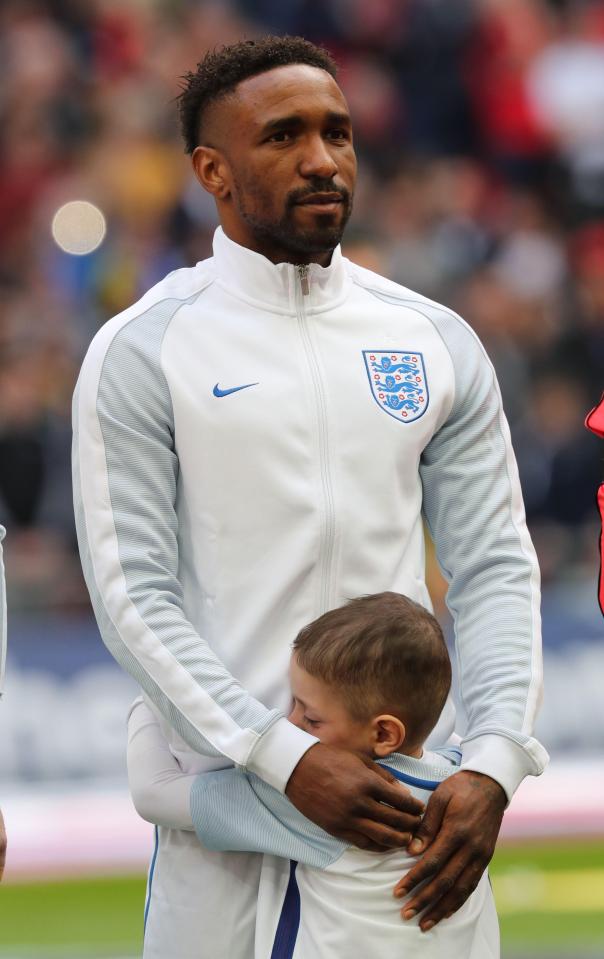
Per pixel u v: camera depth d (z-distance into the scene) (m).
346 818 8.37
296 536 9.00
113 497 9.00
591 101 34.75
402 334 9.55
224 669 8.76
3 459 25.16
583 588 24.14
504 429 9.77
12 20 33.12
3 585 9.88
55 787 21.45
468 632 9.37
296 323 9.33
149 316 9.30
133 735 9.52
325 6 34.84
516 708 8.98
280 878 8.87
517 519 9.59
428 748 9.34
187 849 9.16
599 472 27.19
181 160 31.30
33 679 21.95
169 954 9.15
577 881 19.31
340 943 8.52
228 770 8.96
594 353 29.12
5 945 16.89
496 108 34.47
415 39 34.91
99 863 19.94
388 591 9.08
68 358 27.23
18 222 30.53
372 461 9.17
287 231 9.09
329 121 9.09
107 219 30.02
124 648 8.87
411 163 33.09
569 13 35.97
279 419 9.05
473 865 8.58
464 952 8.78
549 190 34.00
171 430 9.12
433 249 30.55
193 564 9.18
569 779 22.39
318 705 8.69
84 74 32.69
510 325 29.02
